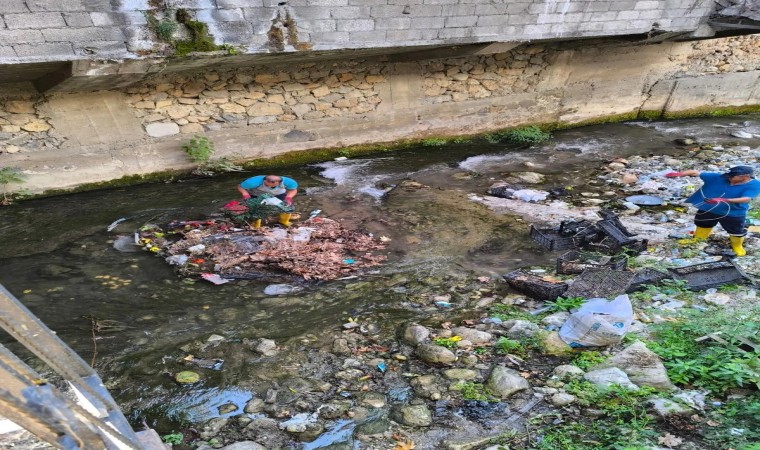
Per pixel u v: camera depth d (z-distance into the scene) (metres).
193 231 7.59
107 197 8.86
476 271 6.65
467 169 10.73
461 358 4.83
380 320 5.59
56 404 1.67
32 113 8.45
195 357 5.01
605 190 9.60
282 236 7.47
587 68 13.33
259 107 10.21
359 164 10.85
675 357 4.49
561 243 7.19
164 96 9.37
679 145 12.27
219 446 3.91
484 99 12.48
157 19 7.23
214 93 9.74
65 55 6.89
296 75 10.32
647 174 10.33
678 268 6.04
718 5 11.85
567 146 12.30
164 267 6.70
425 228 7.91
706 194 6.88
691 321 4.98
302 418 4.17
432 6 8.96
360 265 6.80
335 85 10.79
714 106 14.91
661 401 3.93
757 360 4.16
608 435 3.72
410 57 11.12
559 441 3.73
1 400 1.56
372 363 4.86
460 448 3.76
